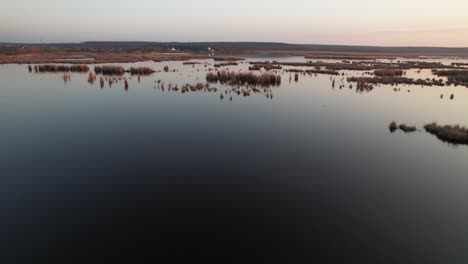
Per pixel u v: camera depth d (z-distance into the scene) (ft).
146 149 46.39
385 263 22.90
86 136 52.19
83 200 31.37
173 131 55.36
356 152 45.96
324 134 54.60
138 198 31.86
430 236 26.21
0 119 61.82
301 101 81.51
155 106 74.23
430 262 23.06
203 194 32.83
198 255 23.36
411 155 44.98
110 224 27.30
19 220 27.84
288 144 49.21
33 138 50.80
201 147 47.50
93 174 37.52
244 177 37.09
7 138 50.62
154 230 26.45
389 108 74.28
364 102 81.25
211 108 72.59
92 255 23.39
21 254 23.56
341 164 41.50
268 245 24.63
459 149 47.37
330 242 25.17
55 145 47.67
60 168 39.22
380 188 34.83
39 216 28.45
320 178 37.17
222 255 23.40
